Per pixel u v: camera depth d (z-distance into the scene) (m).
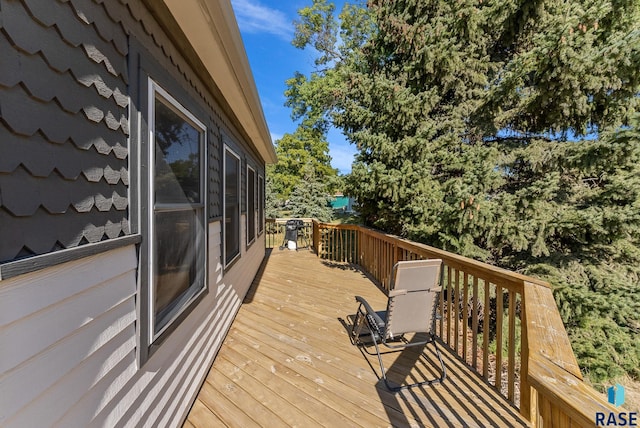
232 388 2.30
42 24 0.96
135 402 1.45
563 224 4.25
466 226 4.57
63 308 1.02
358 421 1.95
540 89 4.40
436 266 2.49
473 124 5.68
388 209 5.98
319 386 2.32
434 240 5.21
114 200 1.31
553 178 4.32
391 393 2.23
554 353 1.16
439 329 3.29
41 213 0.94
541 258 4.96
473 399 2.16
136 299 1.47
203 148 2.53
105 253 1.25
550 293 1.81
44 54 0.96
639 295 4.16
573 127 4.95
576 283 4.38
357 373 2.49
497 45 6.09
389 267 4.61
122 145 1.39
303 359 2.72
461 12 5.12
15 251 0.85
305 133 17.44
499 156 5.21
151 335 1.59
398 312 2.46
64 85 1.05
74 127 1.09
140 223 1.51
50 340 0.96
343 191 6.18
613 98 4.22
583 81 4.01
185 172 2.20
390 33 6.15
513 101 5.04
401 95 5.53
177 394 1.92
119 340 1.33
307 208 15.19
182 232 2.13
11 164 0.84
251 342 3.05
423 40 5.64
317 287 5.04
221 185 3.16
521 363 1.99
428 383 2.34
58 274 1.00
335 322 3.55
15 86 0.86
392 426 1.90
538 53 4.11
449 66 5.43
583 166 4.30
